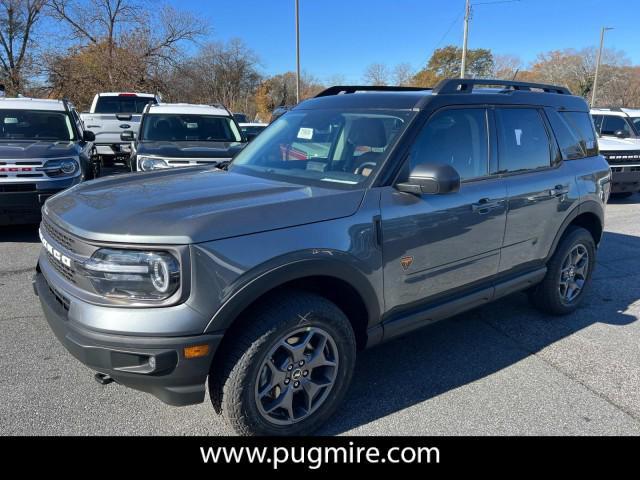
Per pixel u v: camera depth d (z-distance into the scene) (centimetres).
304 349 258
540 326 423
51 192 614
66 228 244
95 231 226
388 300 291
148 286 219
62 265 250
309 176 306
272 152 352
